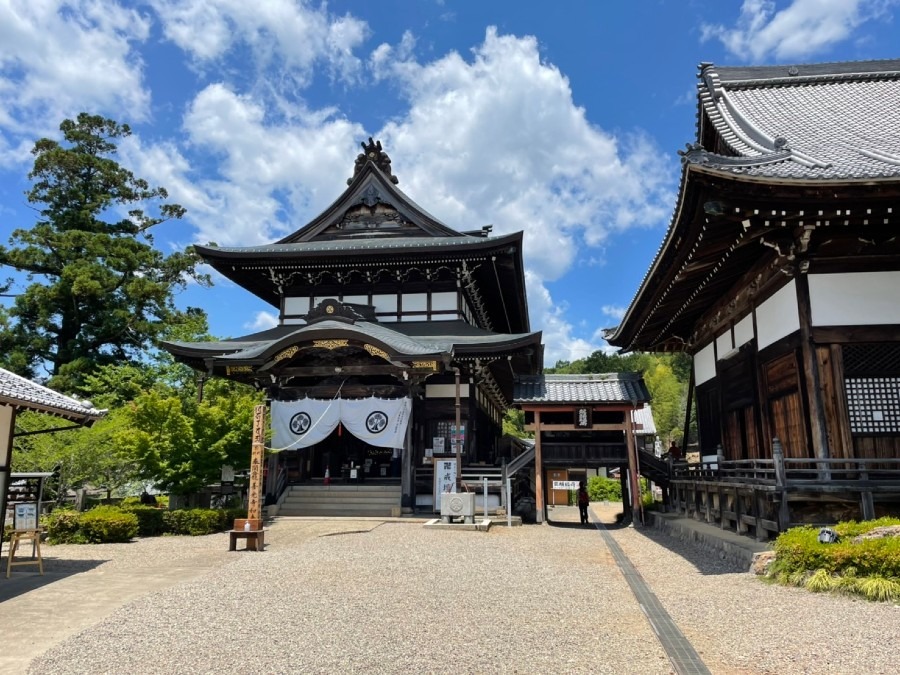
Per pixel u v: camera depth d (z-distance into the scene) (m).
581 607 8.09
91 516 15.63
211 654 6.26
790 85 20.41
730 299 16.27
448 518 18.19
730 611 7.60
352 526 17.94
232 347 25.39
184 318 40.16
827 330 11.38
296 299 27.92
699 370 20.67
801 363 11.62
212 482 18.70
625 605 8.19
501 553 12.82
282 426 22.91
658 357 85.88
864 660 5.69
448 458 21.75
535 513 21.03
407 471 21.91
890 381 11.23
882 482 10.09
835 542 8.76
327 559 11.83
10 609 8.40
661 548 13.91
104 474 20.06
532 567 11.20
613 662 5.89
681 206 11.33
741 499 12.82
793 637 6.41
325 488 22.91
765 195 10.23
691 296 16.78
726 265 14.01
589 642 6.52
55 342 37.16
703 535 13.47
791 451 12.39
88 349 36.38
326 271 27.33
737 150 15.04
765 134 15.17
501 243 24.69
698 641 6.49
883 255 11.52
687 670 5.62
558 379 20.91
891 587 7.67
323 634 6.86
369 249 25.39
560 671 5.68
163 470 17.64
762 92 20.09
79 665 6.02
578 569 11.15
